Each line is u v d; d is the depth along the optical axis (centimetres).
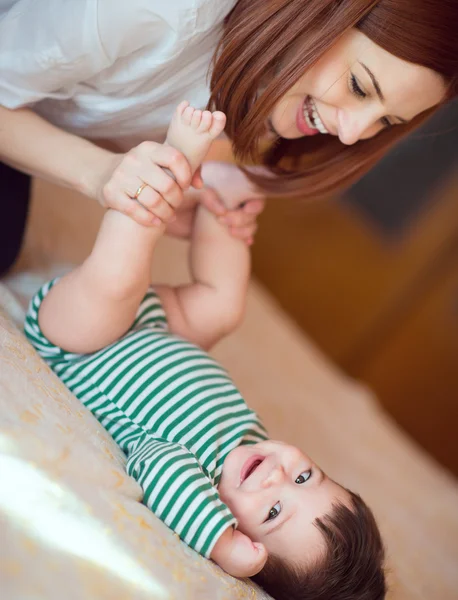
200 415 113
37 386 97
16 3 117
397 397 303
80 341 118
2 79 115
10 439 83
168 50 108
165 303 137
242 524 109
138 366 118
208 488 100
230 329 141
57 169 118
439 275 303
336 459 178
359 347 309
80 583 79
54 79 115
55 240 167
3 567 76
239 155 120
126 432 115
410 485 189
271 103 105
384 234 304
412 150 286
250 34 102
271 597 107
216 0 102
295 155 131
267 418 175
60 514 82
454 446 295
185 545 95
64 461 86
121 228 109
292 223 309
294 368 208
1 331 104
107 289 112
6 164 134
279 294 311
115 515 86
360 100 108
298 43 102
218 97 111
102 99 122
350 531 110
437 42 100
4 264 141
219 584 91
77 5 105
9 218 138
